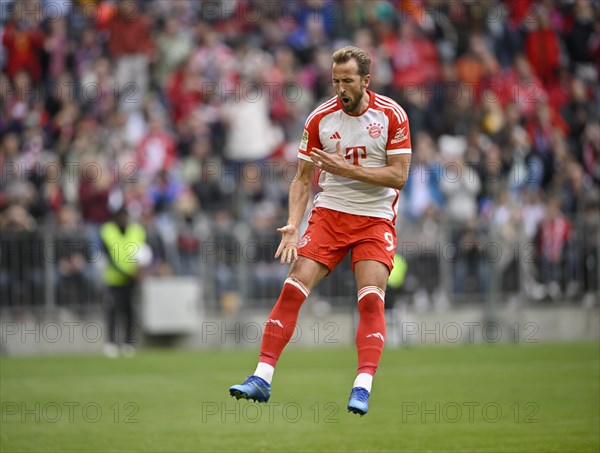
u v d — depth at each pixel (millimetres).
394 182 21219
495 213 55844
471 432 26562
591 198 59562
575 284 55188
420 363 43250
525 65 66438
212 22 63656
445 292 53094
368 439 25703
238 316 51188
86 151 53156
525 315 54250
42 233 48469
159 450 24359
